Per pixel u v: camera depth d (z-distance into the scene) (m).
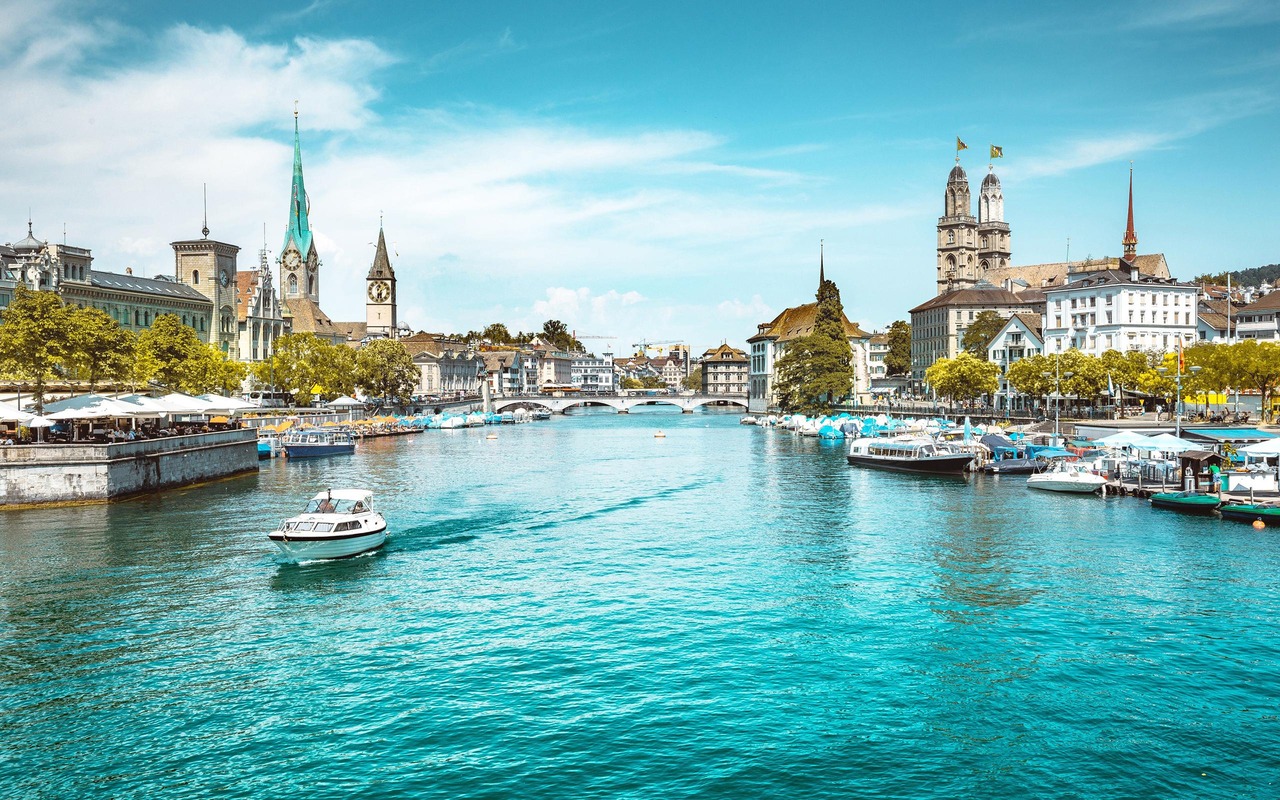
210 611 43.75
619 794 26.50
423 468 110.38
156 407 88.88
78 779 27.61
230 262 193.38
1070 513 70.69
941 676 35.12
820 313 196.00
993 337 197.88
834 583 49.09
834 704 32.53
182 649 38.22
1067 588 47.56
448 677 35.03
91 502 72.50
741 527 66.50
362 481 95.25
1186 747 29.38
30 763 28.53
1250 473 71.75
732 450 139.25
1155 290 158.62
